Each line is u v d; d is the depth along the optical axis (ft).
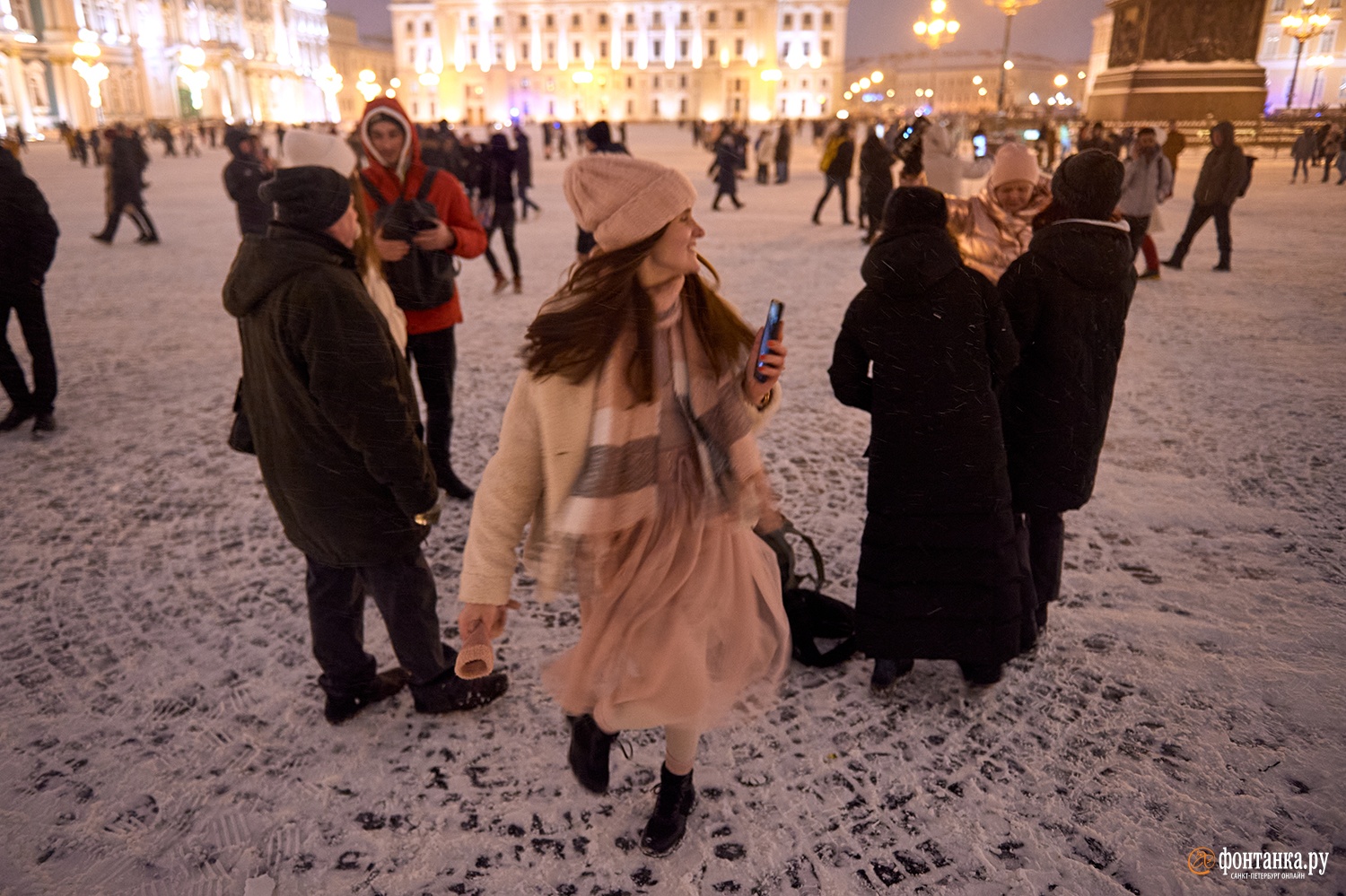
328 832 6.84
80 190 65.46
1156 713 8.05
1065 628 9.43
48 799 7.15
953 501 7.75
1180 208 48.88
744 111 307.99
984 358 7.57
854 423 15.85
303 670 8.86
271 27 308.40
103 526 12.07
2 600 10.15
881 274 7.43
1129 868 6.39
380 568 7.38
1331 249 33.91
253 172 27.35
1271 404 16.16
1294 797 7.00
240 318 6.72
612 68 305.53
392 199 11.54
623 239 4.91
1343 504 12.08
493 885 6.36
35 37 211.61
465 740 7.88
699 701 5.70
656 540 5.52
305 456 6.71
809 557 11.00
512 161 27.22
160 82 253.24
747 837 6.77
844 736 7.88
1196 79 107.55
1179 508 12.14
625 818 6.98
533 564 5.52
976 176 16.14
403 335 9.21
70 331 23.13
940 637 8.01
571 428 5.13
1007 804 7.05
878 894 6.23
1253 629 9.29
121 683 8.63
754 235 40.42
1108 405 8.45
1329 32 192.34
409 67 316.19
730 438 5.59
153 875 6.43
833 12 304.50
